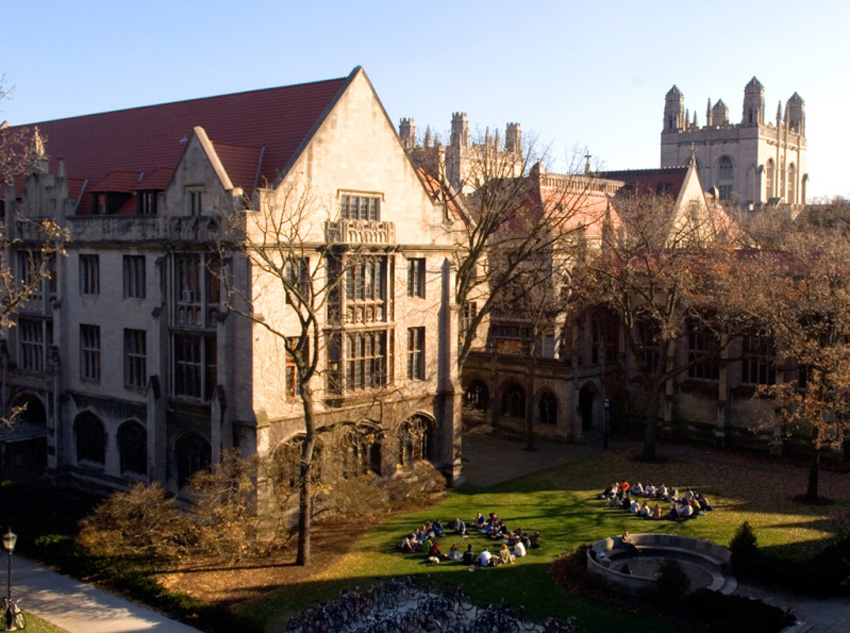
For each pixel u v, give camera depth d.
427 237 50.16
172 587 35.47
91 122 61.69
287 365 42.84
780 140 184.12
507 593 34.44
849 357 45.03
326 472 41.47
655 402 56.31
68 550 37.81
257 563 38.28
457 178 86.75
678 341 62.62
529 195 70.88
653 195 73.88
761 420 55.94
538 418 64.31
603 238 60.94
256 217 40.47
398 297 47.97
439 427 51.16
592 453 59.16
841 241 58.06
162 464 45.62
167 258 44.81
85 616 32.81
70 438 51.75
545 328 64.88
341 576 36.50
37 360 53.84
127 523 38.03
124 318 47.62
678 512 43.84
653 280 55.28
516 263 53.84
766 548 39.34
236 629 30.81
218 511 37.19
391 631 30.34
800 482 51.00
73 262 50.59
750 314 51.34
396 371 48.09
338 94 44.50
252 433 40.97
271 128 47.66
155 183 46.97
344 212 45.38
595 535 41.59
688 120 190.25
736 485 50.44
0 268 43.72
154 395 45.16
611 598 33.75
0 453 54.31
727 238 68.38
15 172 52.41
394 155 47.69
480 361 66.56
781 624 30.75
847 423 45.41
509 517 44.66
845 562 35.00
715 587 34.62
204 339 43.47
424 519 44.50
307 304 36.94
